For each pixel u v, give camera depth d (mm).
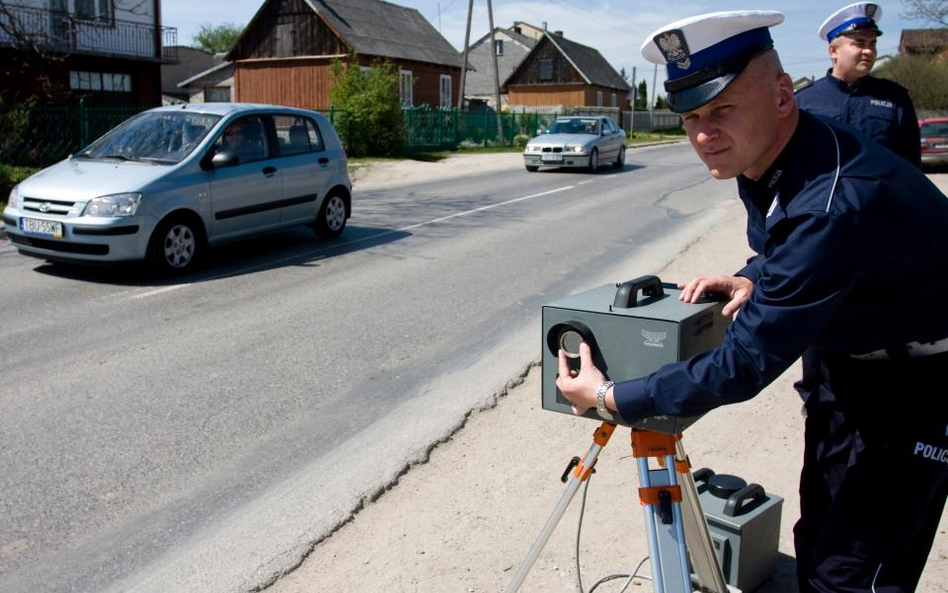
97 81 26484
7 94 21750
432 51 42219
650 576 3059
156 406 5113
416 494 3900
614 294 2371
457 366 5859
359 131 26641
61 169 9117
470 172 23141
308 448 4488
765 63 1853
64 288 8273
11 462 4328
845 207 1776
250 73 39812
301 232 11758
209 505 3879
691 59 1850
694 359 1908
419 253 10266
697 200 15984
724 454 4164
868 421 2061
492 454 4309
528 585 3074
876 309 1957
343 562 3332
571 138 22844
